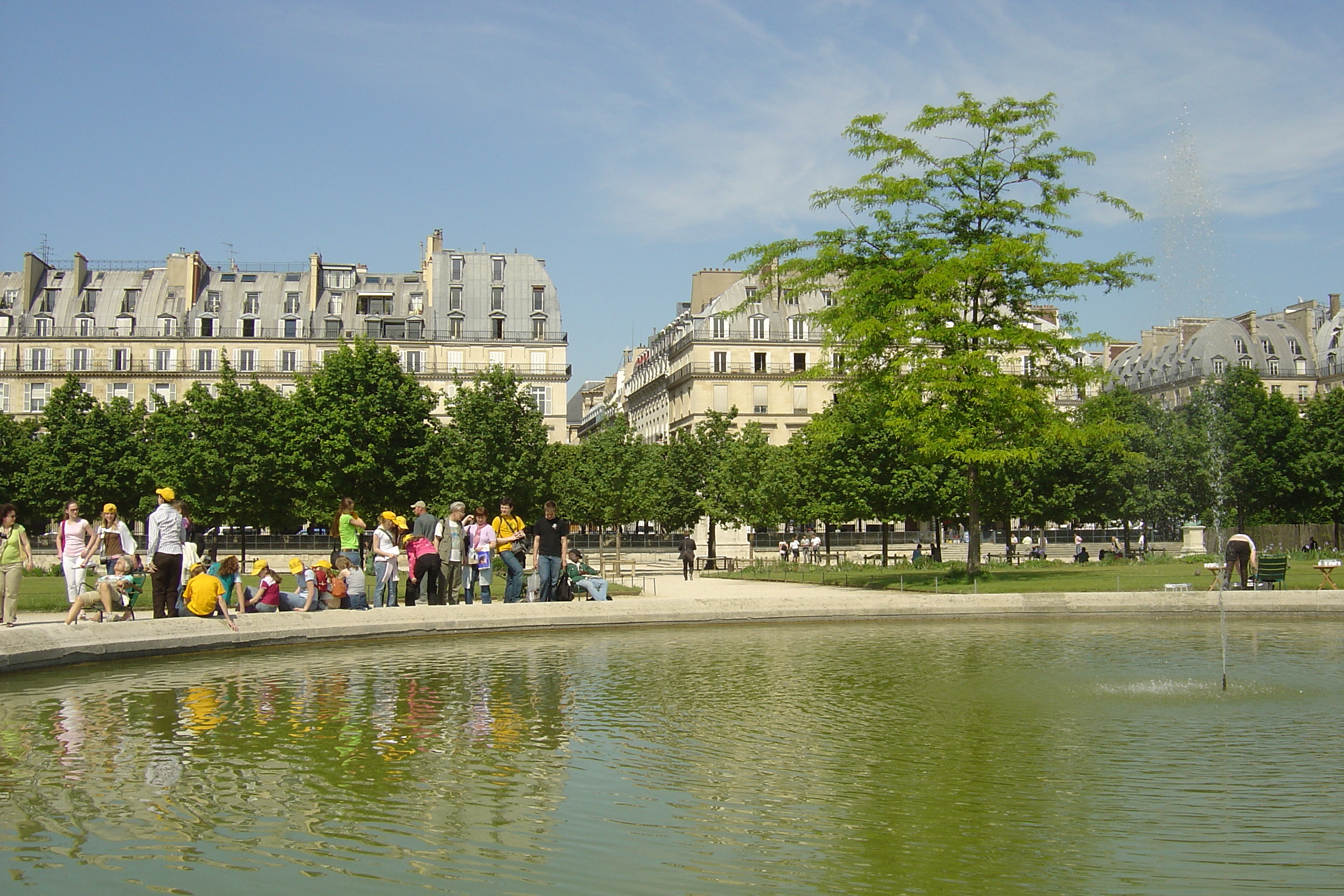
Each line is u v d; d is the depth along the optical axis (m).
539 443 49.00
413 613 19.67
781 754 9.99
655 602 22.41
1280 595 24.69
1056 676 14.89
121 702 12.73
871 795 8.55
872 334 31.28
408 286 107.12
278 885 6.58
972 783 8.95
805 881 6.66
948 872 6.83
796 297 35.03
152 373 100.38
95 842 7.40
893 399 32.53
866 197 32.66
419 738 10.66
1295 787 8.80
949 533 85.50
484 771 9.34
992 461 31.38
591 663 16.41
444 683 14.23
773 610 23.05
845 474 55.28
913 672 15.31
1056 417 32.81
